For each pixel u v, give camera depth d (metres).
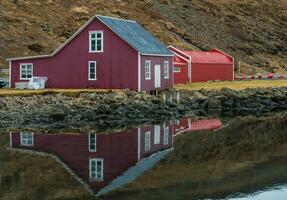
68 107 56.31
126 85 66.06
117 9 145.25
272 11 180.88
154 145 43.31
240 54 146.12
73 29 122.94
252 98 74.88
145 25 141.38
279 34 165.88
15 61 69.62
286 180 32.28
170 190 29.59
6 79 81.62
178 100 67.25
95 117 55.81
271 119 62.16
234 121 59.94
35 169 33.78
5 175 32.12
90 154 38.75
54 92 60.81
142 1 159.38
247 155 40.38
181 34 145.75
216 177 32.81
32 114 54.31
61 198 27.69
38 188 29.42
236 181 31.94
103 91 62.34
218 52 107.94
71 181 31.02
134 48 65.38
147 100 62.44
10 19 115.38
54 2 133.62
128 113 58.72
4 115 53.41
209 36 151.25
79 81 67.62
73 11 132.12
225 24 160.88
